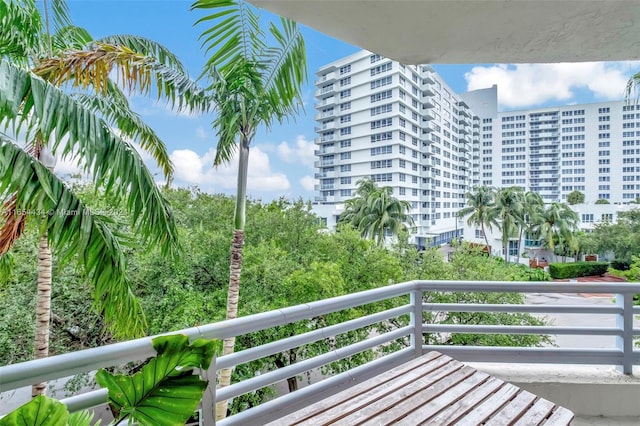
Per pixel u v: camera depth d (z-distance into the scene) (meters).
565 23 1.24
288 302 6.76
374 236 21.12
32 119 1.91
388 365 1.85
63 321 5.50
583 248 22.22
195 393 0.91
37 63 3.09
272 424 1.15
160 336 1.00
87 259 2.23
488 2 1.11
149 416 0.87
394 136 30.53
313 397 1.56
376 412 1.22
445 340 7.59
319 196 36.84
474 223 30.44
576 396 1.85
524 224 26.47
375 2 1.11
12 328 4.96
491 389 1.38
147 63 3.37
